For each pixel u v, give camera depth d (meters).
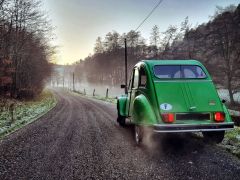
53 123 11.42
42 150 6.53
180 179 4.44
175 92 6.20
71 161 5.56
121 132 9.04
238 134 7.46
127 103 9.16
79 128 9.96
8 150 6.57
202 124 5.87
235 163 5.17
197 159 5.52
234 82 36.66
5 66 21.62
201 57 46.69
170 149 6.39
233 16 39.06
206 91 6.36
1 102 20.62
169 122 5.79
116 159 5.65
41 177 4.66
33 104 25.31
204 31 49.16
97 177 4.62
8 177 4.68
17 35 22.50
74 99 35.12
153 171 4.86
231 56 37.44
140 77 7.31
